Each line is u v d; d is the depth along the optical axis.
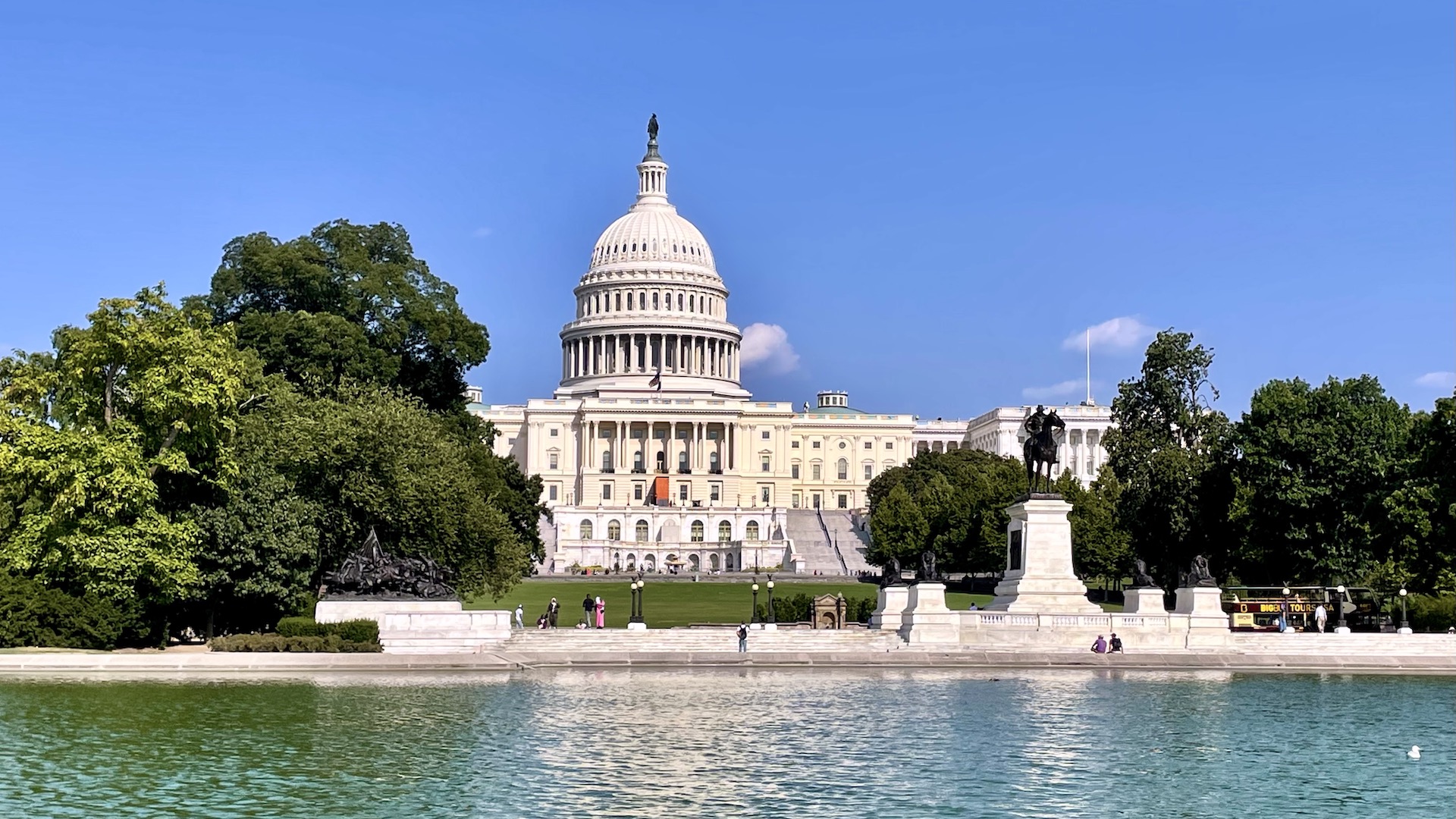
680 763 44.62
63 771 42.38
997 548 146.25
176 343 74.88
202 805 38.72
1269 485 100.50
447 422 115.62
